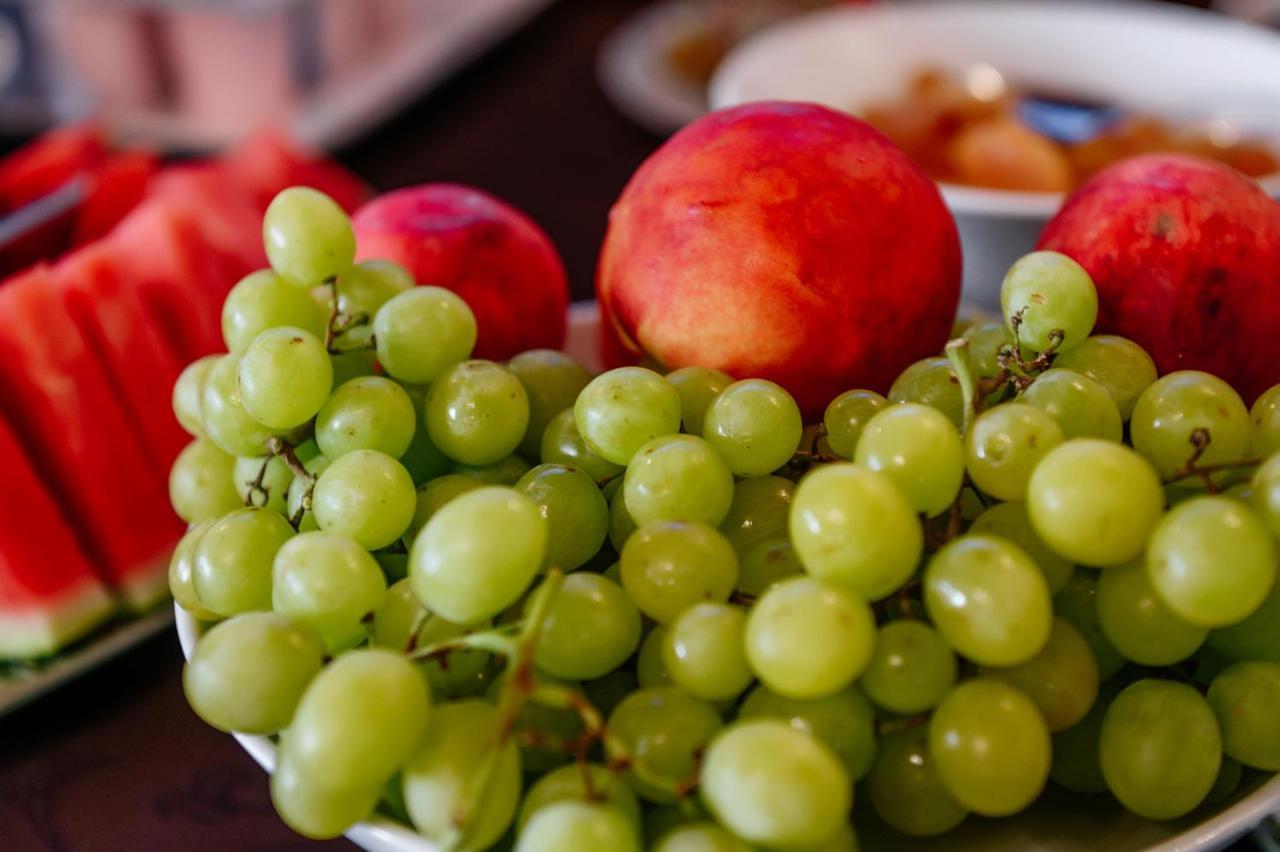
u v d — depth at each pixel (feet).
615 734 0.84
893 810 0.88
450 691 0.88
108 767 1.14
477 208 1.31
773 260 1.08
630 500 0.93
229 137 2.60
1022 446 0.87
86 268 1.40
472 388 0.99
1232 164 1.74
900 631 0.85
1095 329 1.11
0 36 2.73
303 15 2.68
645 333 1.14
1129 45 2.07
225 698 0.84
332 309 1.05
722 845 0.77
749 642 0.82
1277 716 0.87
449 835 0.76
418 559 0.85
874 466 0.87
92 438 1.34
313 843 1.07
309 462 1.02
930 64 2.11
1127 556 0.85
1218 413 0.90
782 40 1.97
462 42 2.81
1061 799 0.94
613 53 2.64
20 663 1.21
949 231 1.15
